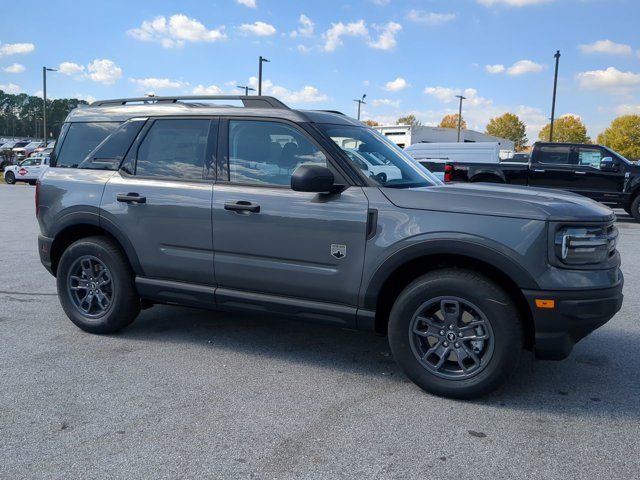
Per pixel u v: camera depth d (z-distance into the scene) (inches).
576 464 119.4
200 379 162.2
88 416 138.6
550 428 135.5
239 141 175.8
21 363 172.6
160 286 185.3
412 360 152.9
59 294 203.0
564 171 609.9
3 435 129.0
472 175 653.3
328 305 161.6
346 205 156.7
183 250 179.8
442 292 146.8
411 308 151.0
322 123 171.5
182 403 146.3
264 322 218.4
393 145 192.1
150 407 143.9
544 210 140.0
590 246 141.0
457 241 143.5
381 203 153.7
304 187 150.1
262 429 133.0
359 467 117.4
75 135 205.9
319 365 174.9
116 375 164.2
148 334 202.1
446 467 117.6
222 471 115.3
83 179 197.3
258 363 175.6
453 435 131.3
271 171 169.9
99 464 117.5
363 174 160.7
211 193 174.2
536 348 142.1
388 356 183.6
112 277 192.7
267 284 168.6
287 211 162.9
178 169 183.6
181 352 184.2
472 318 146.9
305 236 160.9
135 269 188.7
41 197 204.7
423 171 184.5
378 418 139.5
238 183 173.0
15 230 471.5
